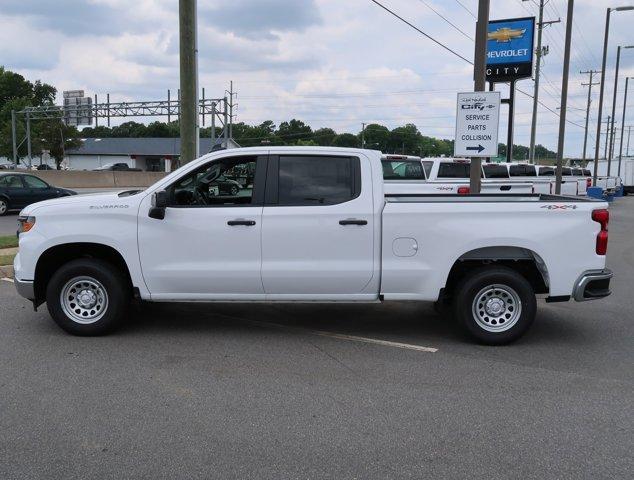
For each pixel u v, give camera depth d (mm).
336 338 6324
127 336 6289
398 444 3902
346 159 6012
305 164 6016
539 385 4992
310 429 4113
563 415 4383
